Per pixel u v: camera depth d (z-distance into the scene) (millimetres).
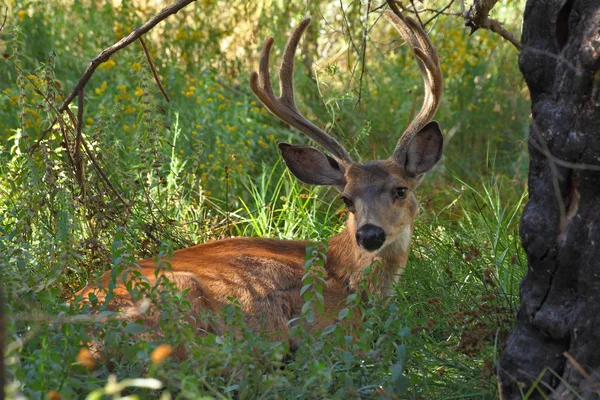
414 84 17906
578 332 7250
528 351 7625
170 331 7832
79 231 11812
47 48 17047
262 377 7852
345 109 17188
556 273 7387
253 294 10617
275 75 18344
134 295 8195
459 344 9078
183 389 6535
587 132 7039
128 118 15383
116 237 8617
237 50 19688
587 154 7043
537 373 7539
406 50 18688
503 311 9281
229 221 13594
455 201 14219
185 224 13102
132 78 17203
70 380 6906
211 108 16156
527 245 7566
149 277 10062
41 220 11125
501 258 11445
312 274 8492
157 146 12453
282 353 8156
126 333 7867
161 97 16281
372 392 8188
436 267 11805
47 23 17734
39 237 10492
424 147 11242
